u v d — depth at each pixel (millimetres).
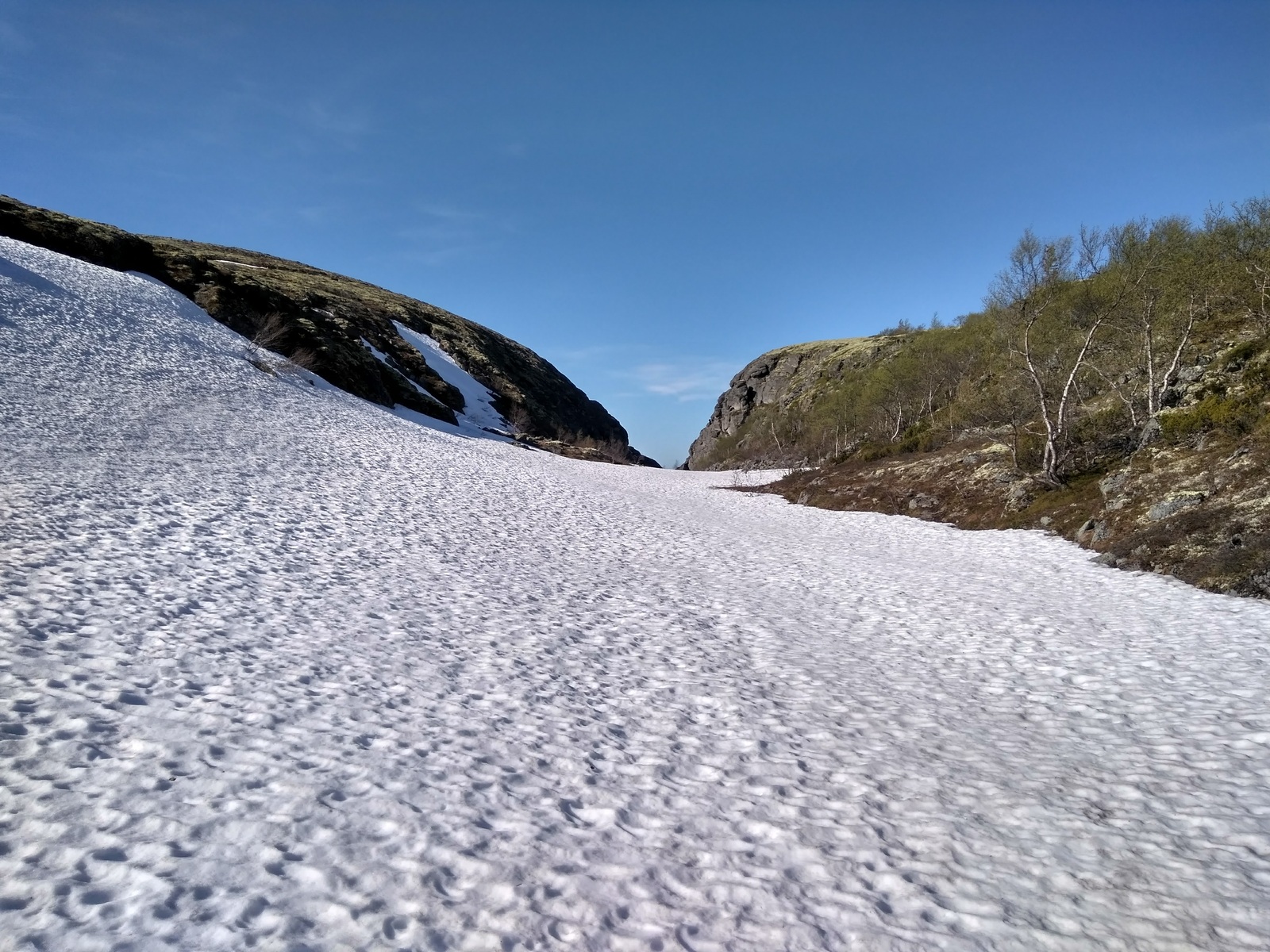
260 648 8055
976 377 43281
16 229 37500
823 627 11914
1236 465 17203
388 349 65750
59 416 18938
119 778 4945
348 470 23109
